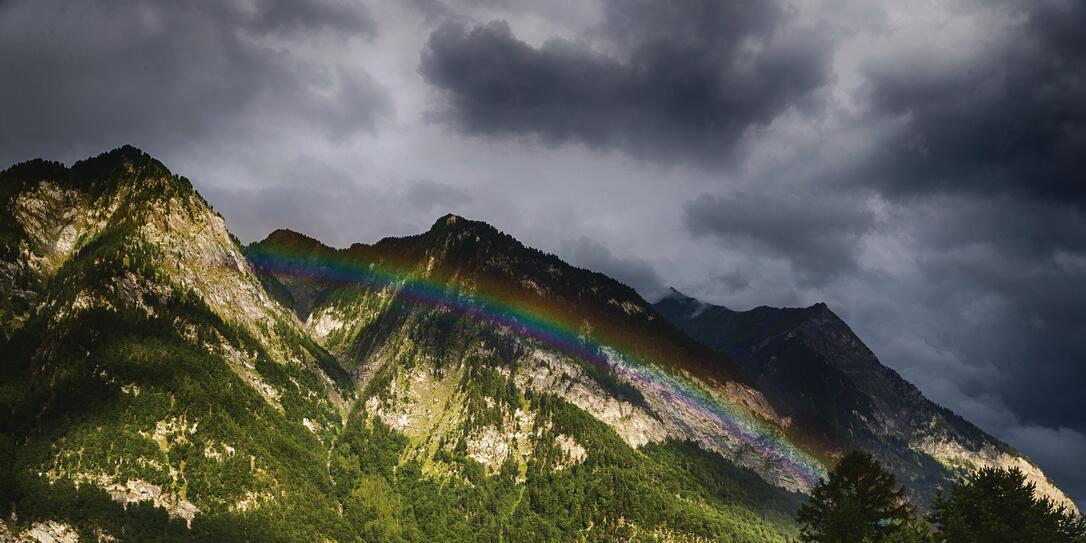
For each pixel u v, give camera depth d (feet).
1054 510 437.58
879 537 460.14
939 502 459.73
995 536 426.51
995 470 451.53
